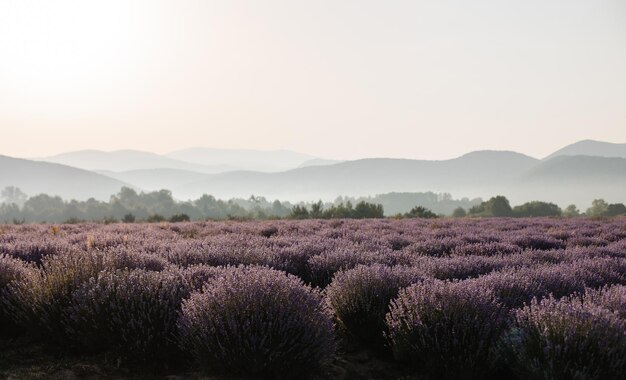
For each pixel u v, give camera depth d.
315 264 7.71
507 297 5.57
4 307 5.26
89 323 4.59
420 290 5.15
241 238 12.19
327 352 4.40
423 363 4.72
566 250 10.33
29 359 4.54
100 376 4.21
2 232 15.15
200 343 4.27
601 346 3.84
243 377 4.22
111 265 5.97
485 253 10.82
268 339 4.19
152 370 4.38
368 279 5.69
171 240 11.91
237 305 4.43
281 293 4.62
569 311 4.26
